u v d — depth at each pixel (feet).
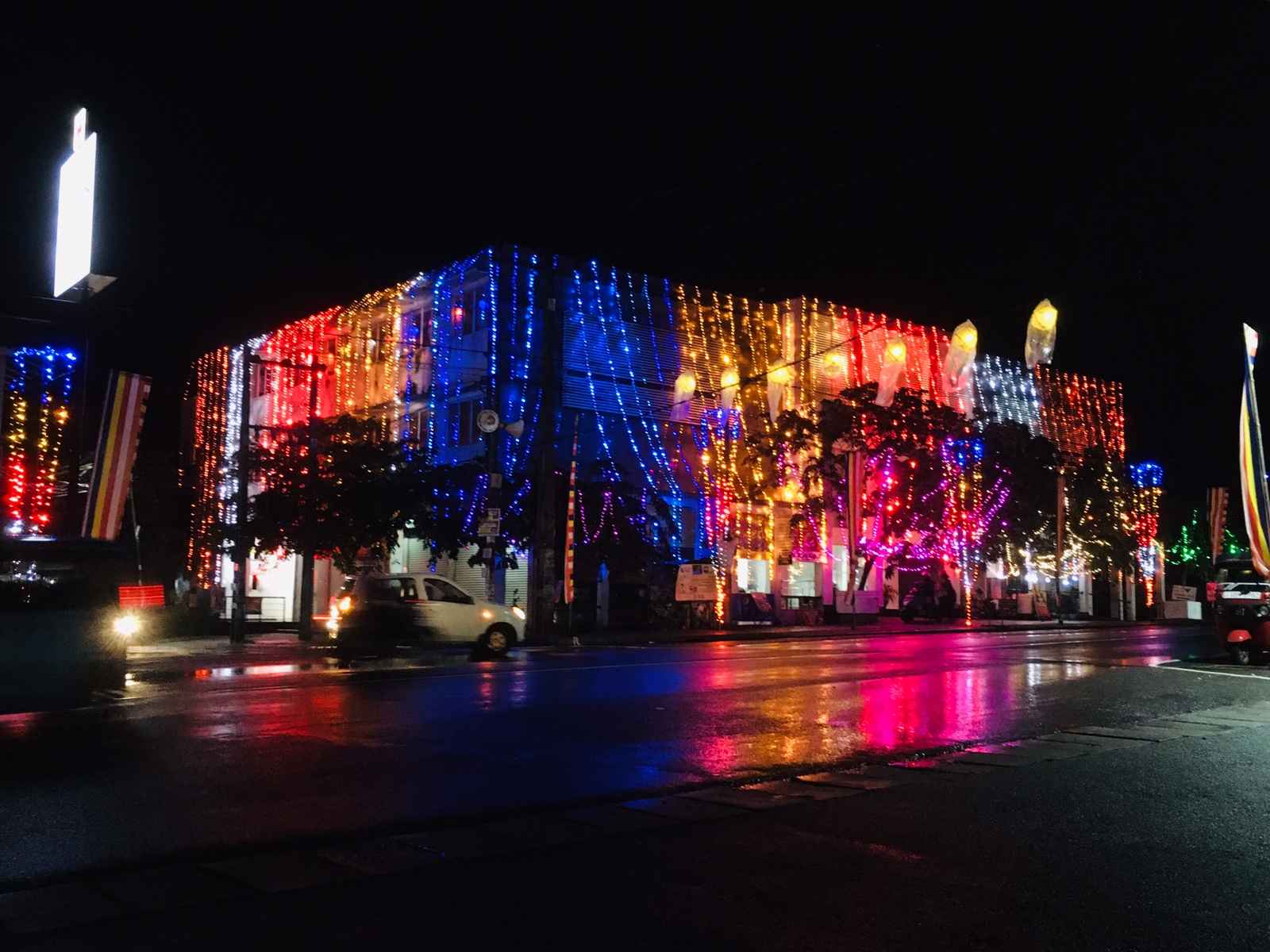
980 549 137.18
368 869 20.81
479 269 114.62
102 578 40.91
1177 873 20.48
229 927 17.49
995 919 17.83
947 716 41.73
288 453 99.96
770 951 16.40
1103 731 37.91
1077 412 167.22
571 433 115.85
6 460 74.38
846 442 129.39
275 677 56.75
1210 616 160.56
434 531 104.99
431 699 45.96
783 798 27.20
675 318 126.62
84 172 73.41
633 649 82.48
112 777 29.48
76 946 16.65
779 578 129.70
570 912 18.26
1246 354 56.03
